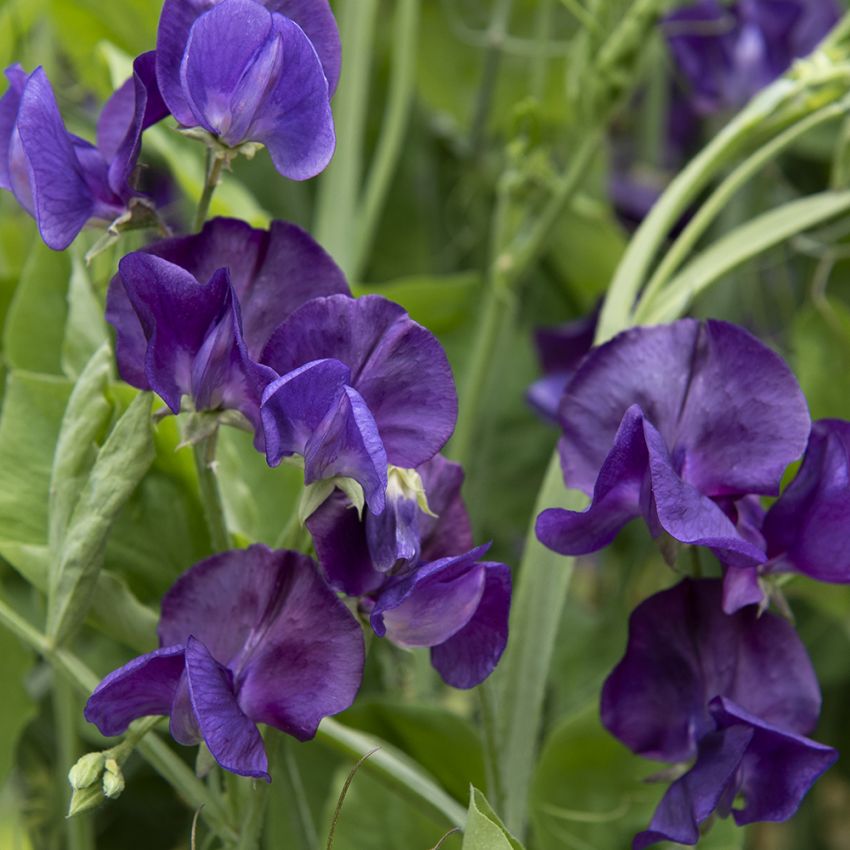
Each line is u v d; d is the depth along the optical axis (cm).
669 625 82
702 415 82
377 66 123
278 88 79
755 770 81
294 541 82
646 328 82
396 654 97
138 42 102
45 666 98
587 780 90
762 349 81
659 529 80
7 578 99
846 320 93
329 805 91
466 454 99
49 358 90
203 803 82
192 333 79
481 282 106
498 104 124
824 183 126
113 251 88
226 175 94
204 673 77
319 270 81
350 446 78
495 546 114
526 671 86
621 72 94
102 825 99
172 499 86
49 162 79
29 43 106
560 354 102
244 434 89
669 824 81
